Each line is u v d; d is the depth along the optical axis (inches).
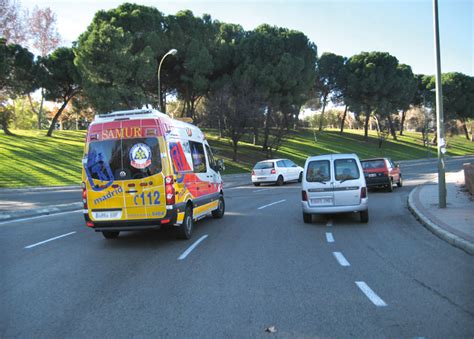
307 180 454.9
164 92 2014.0
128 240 389.4
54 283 248.8
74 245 370.9
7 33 1877.5
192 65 1733.5
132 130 360.2
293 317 182.5
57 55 1914.4
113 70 1438.2
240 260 294.4
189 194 396.5
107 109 1471.5
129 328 175.5
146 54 1494.8
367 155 2402.8
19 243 387.2
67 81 1943.9
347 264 276.2
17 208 681.0
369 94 2711.6
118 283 245.3
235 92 1733.5
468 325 168.2
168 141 364.5
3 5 1865.2
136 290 229.8
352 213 533.0
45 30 2022.6
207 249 335.9
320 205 448.8
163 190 354.3
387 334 161.9
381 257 293.9
